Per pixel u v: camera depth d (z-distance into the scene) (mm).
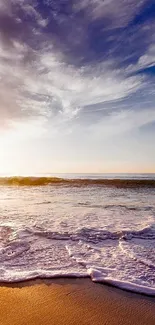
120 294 3080
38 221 7312
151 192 18562
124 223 7066
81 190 20891
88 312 2688
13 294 3061
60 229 6238
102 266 3904
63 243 5180
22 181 33219
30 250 4723
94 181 31344
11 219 7680
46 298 2977
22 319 2537
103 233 5879
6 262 4109
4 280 3379
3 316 2586
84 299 2959
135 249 4770
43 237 5605
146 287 3191
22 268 3855
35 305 2814
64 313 2656
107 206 10891
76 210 9703
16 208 10320
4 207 10648
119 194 16953
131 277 3490
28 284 3326
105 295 3057
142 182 28672
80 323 2484
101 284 3340
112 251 4684
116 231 5930
